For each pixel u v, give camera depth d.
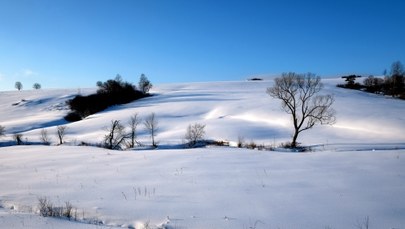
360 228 8.02
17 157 21.98
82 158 20.16
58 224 7.79
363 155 18.17
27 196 11.31
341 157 17.81
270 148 33.22
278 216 8.86
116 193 11.47
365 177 13.12
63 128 53.97
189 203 10.12
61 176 14.78
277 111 60.38
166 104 82.38
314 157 18.09
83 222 8.25
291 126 49.59
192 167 16.00
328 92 83.81
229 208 9.57
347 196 10.65
